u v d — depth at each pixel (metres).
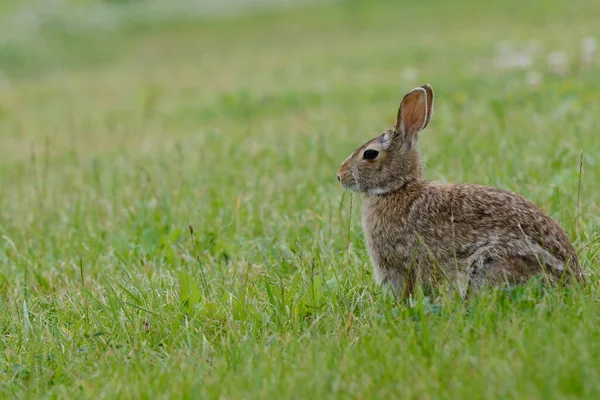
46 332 12.28
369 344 10.23
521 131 21.66
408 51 47.66
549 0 62.81
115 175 22.27
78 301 13.27
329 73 43.94
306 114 32.75
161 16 82.38
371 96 35.09
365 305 11.98
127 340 11.77
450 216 11.67
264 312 11.98
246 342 10.73
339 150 22.42
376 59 46.56
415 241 11.91
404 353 9.91
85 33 76.25
